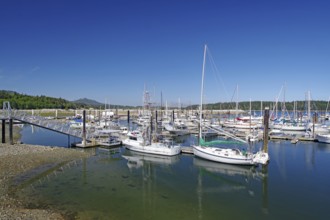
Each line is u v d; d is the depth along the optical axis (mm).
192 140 72750
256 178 37031
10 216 21750
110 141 59594
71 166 41469
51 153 47188
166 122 94562
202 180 36062
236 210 26000
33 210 23797
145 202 27453
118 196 28953
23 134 82875
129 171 39969
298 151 55812
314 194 30500
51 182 33156
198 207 26562
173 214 24688
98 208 25422
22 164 39469
